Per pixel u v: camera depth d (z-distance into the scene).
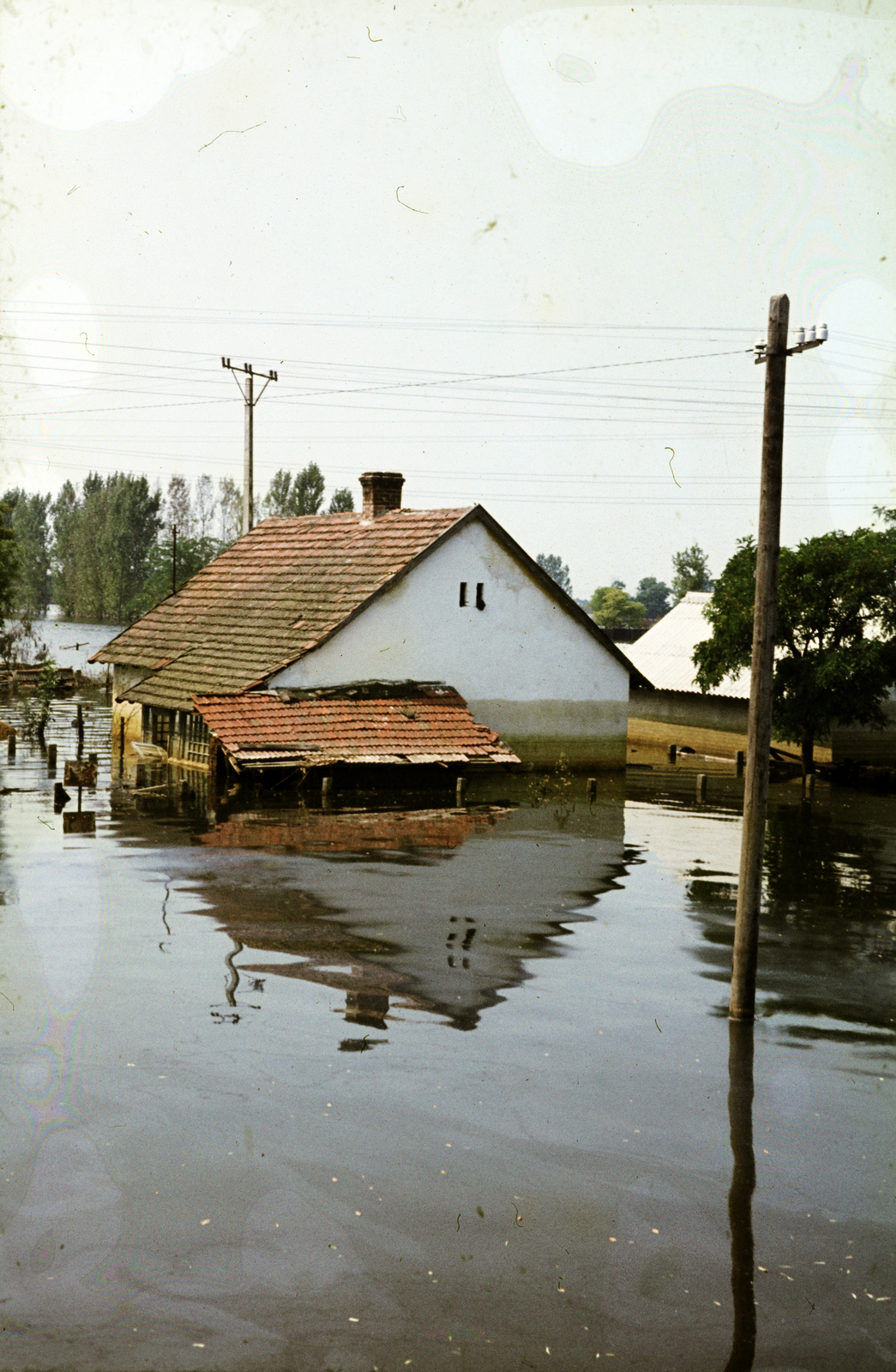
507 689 38.09
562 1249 8.70
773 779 39.06
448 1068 12.15
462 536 37.09
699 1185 9.76
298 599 38.28
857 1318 7.94
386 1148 10.22
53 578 100.25
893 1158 10.34
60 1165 9.69
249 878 20.78
